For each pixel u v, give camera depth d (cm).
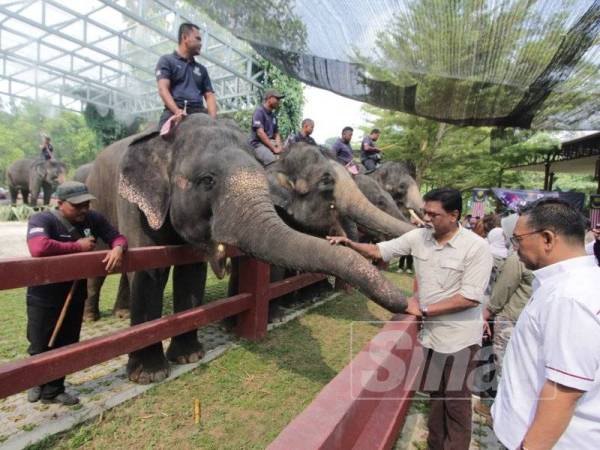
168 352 393
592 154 1577
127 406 313
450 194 247
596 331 142
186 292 410
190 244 360
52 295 297
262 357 418
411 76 468
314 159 539
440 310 252
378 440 230
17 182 1702
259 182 316
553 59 378
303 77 528
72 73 1481
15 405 302
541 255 170
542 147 1698
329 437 133
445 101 518
